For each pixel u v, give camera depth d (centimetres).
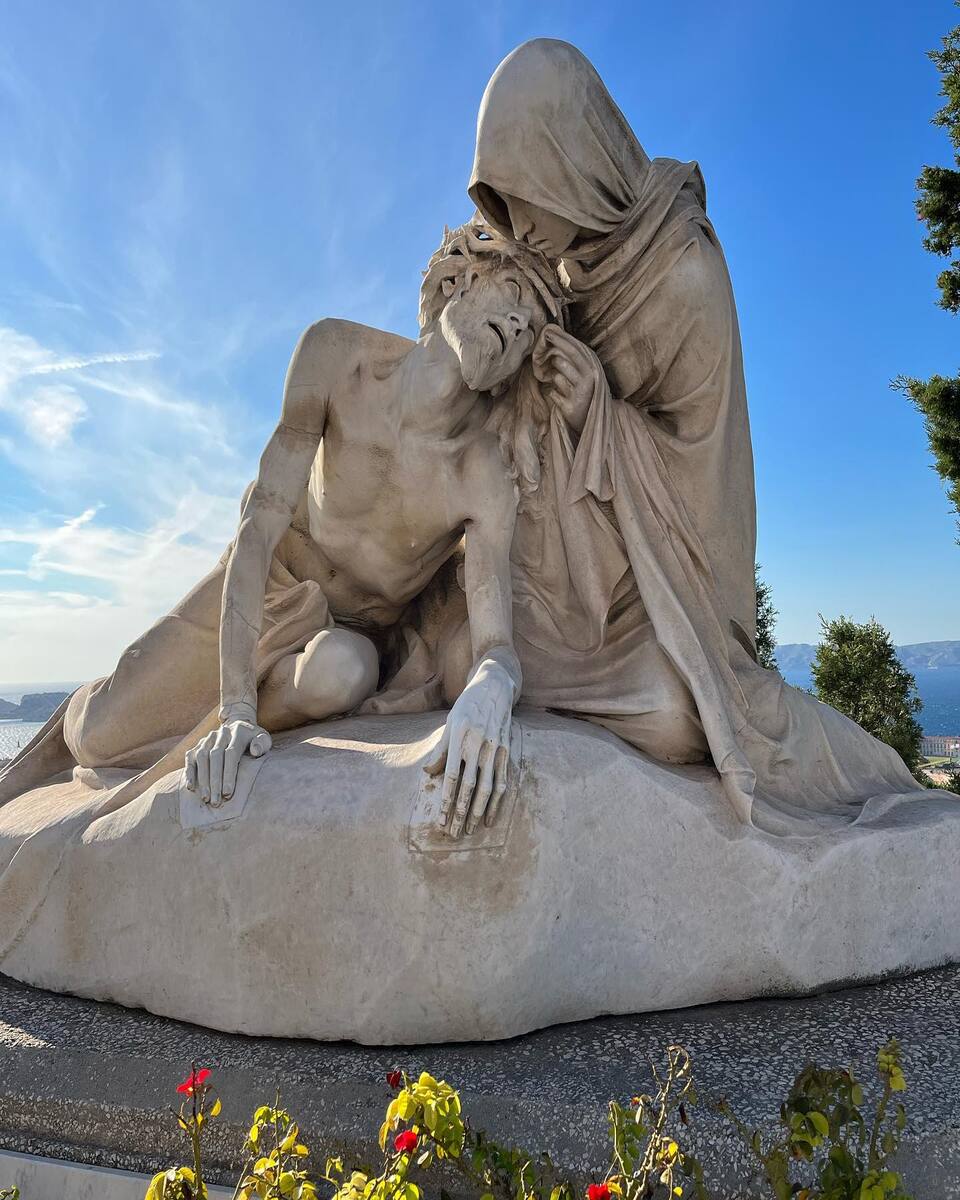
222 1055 211
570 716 274
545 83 265
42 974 257
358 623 318
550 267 293
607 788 236
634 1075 198
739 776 253
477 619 273
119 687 317
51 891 257
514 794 221
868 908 256
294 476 284
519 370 306
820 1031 222
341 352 288
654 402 308
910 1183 172
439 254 296
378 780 228
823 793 293
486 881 215
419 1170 183
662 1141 158
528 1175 163
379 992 214
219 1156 196
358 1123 190
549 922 219
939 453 861
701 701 262
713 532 302
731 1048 212
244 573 273
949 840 272
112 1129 204
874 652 1052
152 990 236
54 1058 215
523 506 304
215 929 226
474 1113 189
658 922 237
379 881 216
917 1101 186
